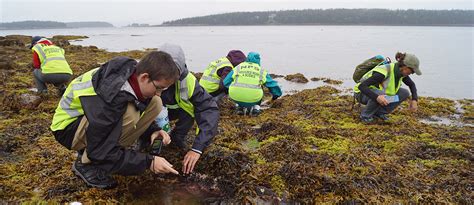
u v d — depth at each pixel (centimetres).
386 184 370
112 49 2559
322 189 358
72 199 328
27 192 340
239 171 385
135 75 291
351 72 1279
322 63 1544
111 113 288
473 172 400
